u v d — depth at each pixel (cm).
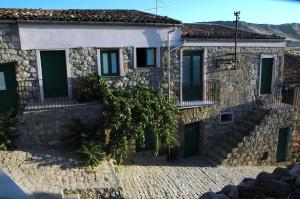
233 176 1115
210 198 373
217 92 1274
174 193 927
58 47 1036
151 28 1119
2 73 1030
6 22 962
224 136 1344
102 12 1255
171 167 1166
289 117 1332
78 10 1288
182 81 1222
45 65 1065
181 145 1265
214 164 1214
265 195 357
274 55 1366
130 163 1162
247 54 1306
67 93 1109
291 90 1484
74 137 994
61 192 754
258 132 1265
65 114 1002
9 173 795
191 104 1221
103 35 1071
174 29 1142
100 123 1032
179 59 1188
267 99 1402
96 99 1075
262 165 1318
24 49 1002
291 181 368
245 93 1348
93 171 882
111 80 1116
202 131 1291
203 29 1396
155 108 1052
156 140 1057
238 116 1356
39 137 994
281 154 1378
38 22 988
